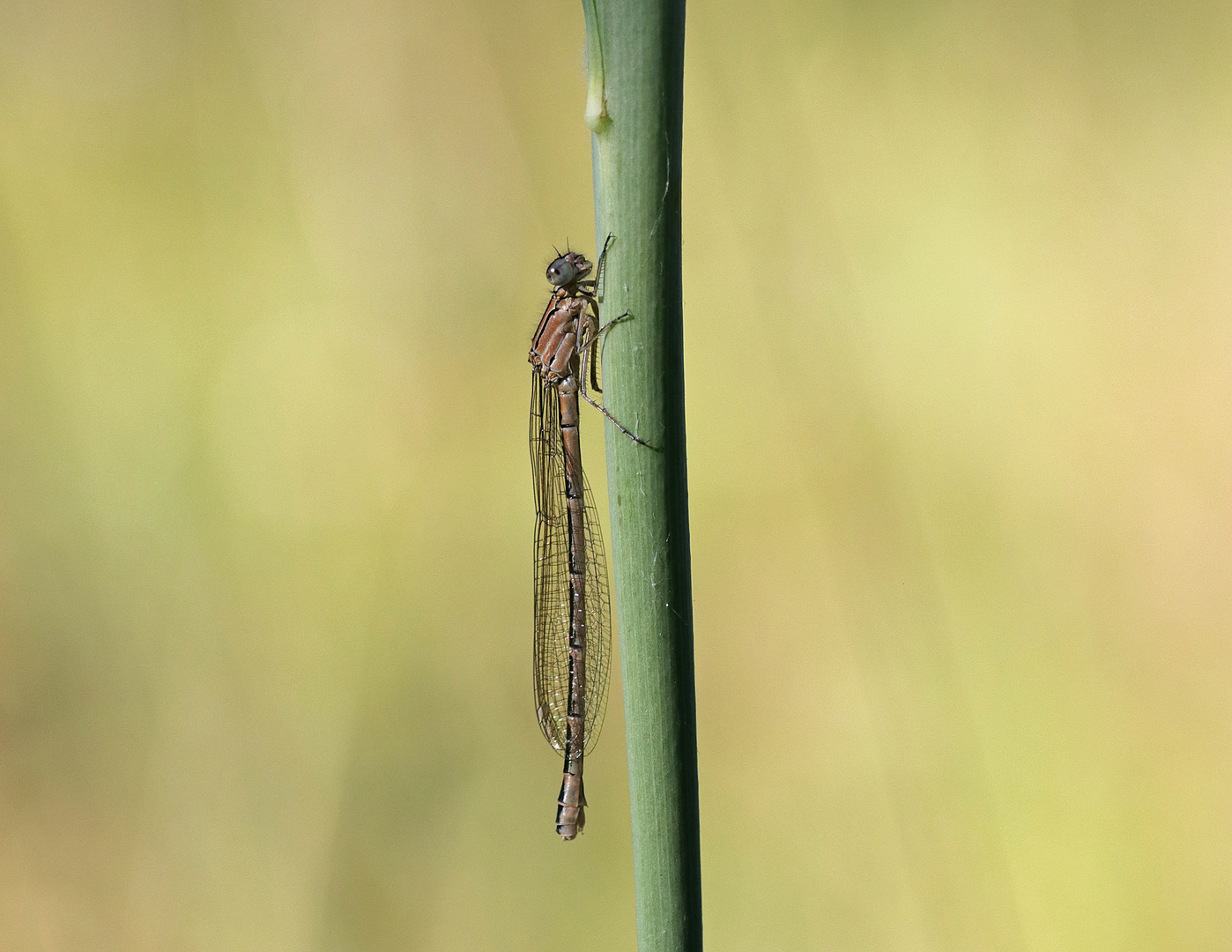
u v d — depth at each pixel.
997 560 0.31
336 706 0.31
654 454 0.22
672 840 0.23
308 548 0.31
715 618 0.31
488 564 0.31
